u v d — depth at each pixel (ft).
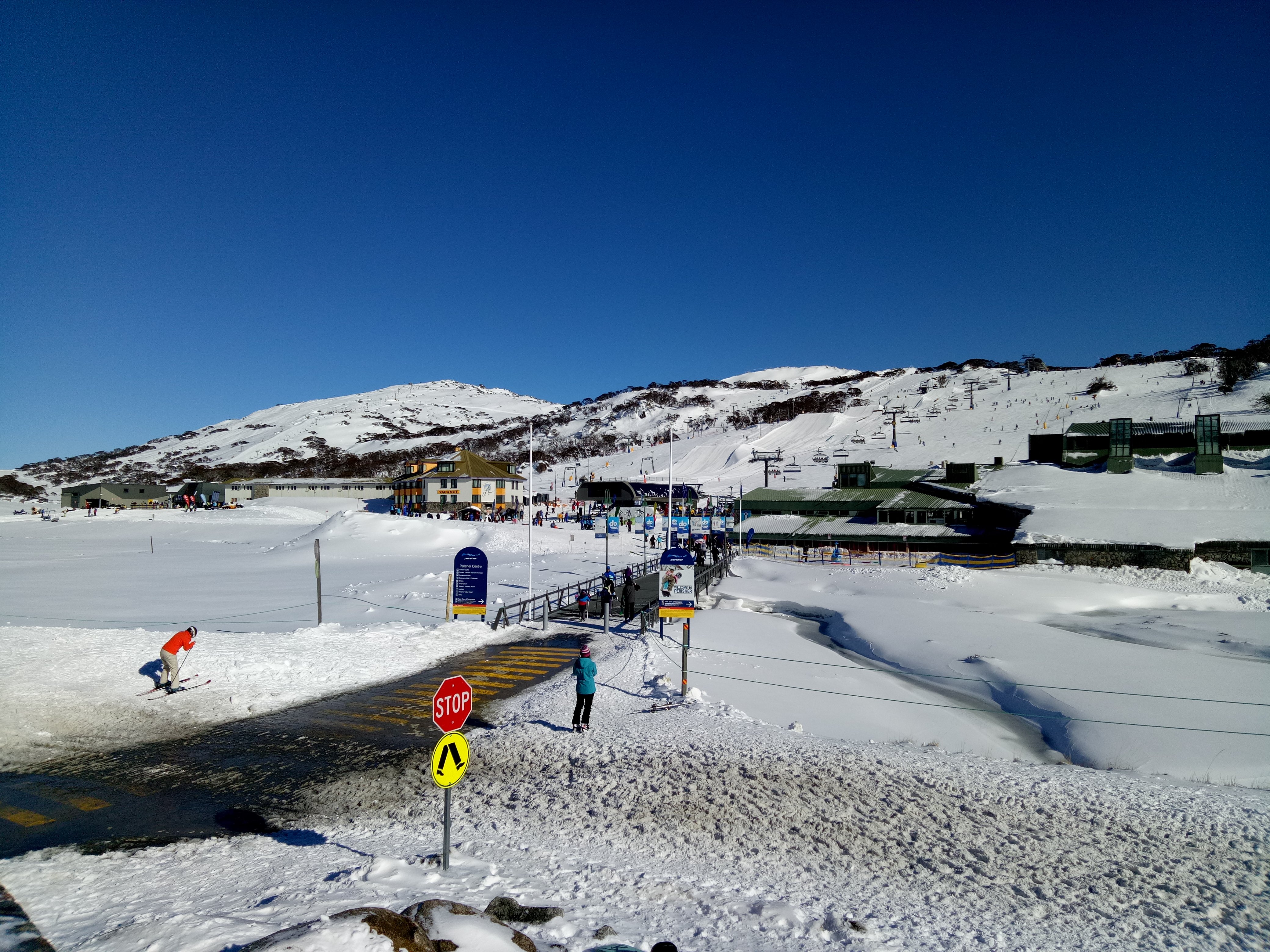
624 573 121.39
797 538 207.31
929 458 370.12
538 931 22.11
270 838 32.76
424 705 56.54
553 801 36.52
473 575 85.76
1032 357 640.17
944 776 39.86
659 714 51.34
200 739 48.08
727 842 31.81
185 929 20.02
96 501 388.57
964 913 26.13
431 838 32.55
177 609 97.14
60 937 21.16
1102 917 26.17
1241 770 47.67
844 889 27.78
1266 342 490.90
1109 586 131.23
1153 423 256.93
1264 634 93.20
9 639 59.00
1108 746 52.65
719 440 532.73
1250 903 27.32
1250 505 168.86
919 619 103.60
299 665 63.93
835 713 57.98
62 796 38.06
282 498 372.79
